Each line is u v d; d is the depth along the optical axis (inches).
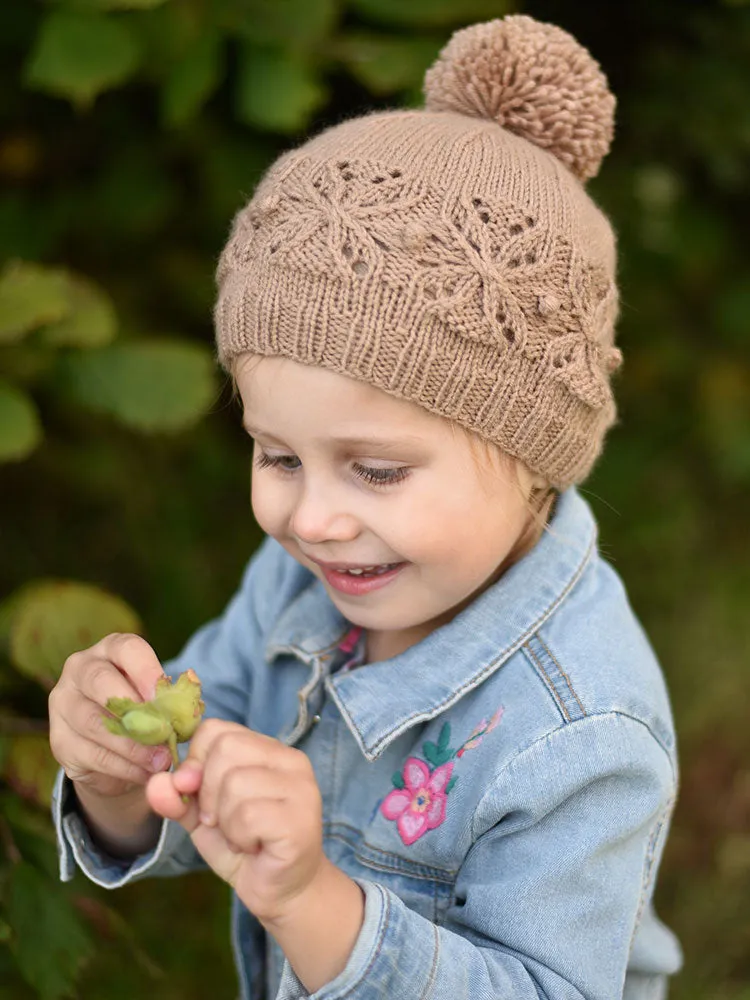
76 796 24.5
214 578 46.3
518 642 23.4
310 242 21.5
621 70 46.0
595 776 21.8
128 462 45.6
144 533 45.4
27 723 28.8
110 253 43.9
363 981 19.9
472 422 21.9
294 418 21.7
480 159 22.5
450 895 23.0
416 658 23.8
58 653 29.0
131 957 34.1
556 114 24.1
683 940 38.5
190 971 35.1
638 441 54.1
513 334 21.8
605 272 23.6
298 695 25.1
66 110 40.3
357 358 21.2
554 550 24.3
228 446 49.3
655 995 26.2
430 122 23.3
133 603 43.8
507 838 22.0
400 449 21.5
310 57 36.0
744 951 38.4
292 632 25.7
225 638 28.1
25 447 31.3
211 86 34.9
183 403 33.9
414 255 21.4
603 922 21.7
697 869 41.6
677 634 48.9
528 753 22.0
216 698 27.1
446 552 22.1
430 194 21.8
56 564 43.4
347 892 20.1
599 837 21.7
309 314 21.3
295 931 19.6
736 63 45.3
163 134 41.2
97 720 21.9
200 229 44.6
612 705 22.4
